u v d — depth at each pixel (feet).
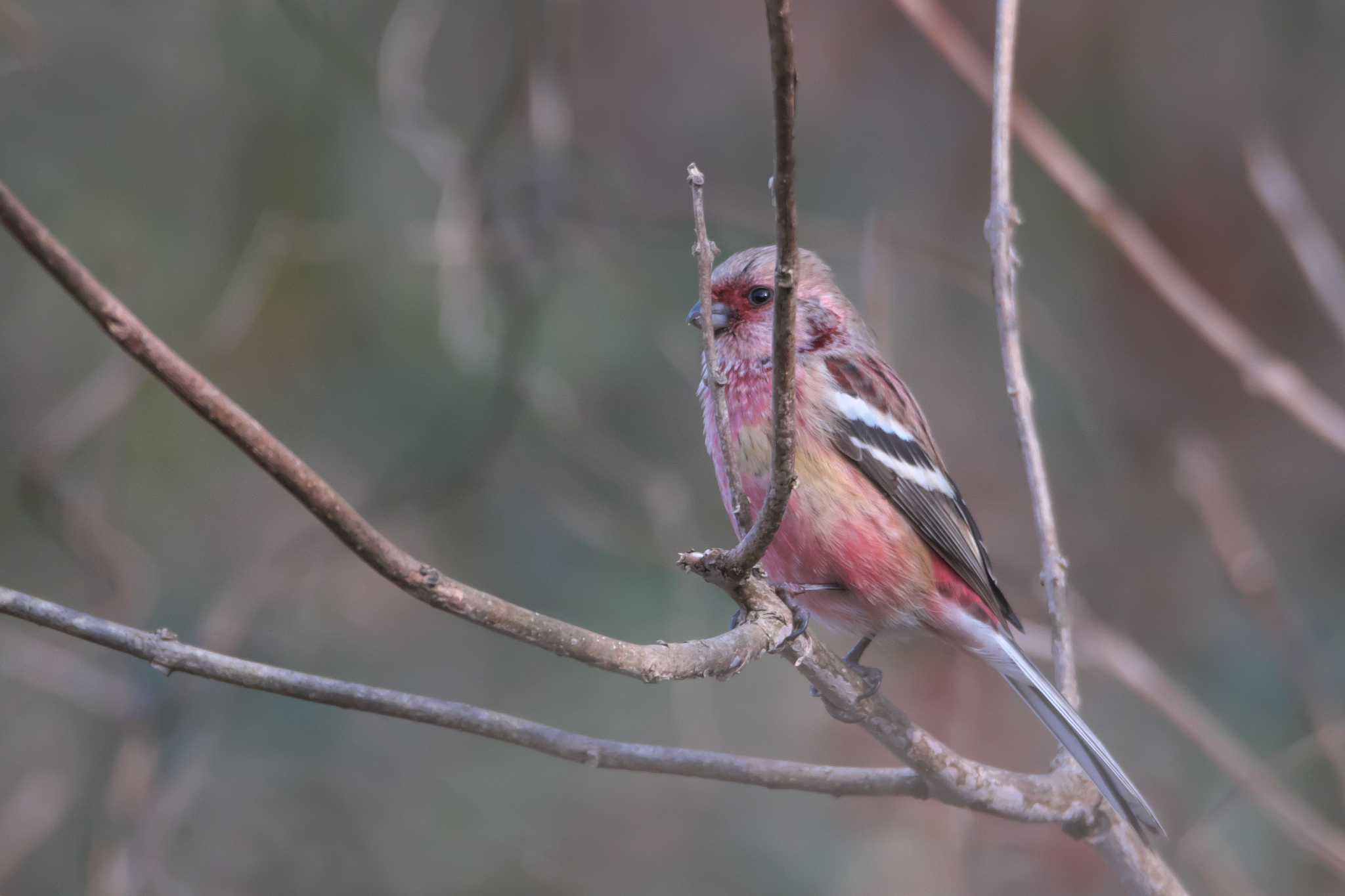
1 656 34.83
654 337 38.52
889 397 27.55
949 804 21.25
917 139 44.34
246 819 35.12
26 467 33.37
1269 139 37.52
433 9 36.47
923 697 33.22
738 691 36.86
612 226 38.70
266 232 36.73
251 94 38.52
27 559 36.88
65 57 38.34
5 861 32.83
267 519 38.09
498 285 36.29
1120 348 43.11
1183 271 43.73
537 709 36.86
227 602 34.45
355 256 37.73
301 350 38.14
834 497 25.80
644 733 36.50
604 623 36.78
